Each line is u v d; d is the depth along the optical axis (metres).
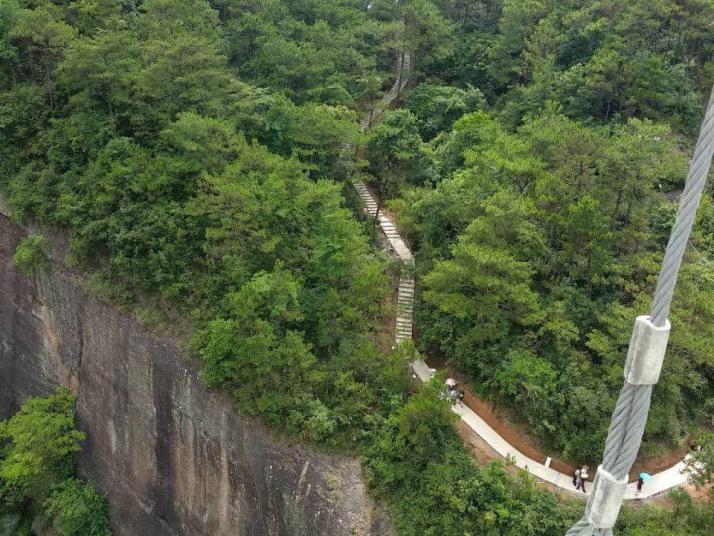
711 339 27.97
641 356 7.71
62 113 43.12
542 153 37.41
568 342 30.86
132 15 49.34
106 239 38.38
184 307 35.50
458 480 27.97
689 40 48.81
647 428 28.08
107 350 38.81
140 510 39.00
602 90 47.53
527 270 30.44
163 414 35.94
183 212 35.91
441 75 63.72
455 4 67.75
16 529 43.38
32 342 44.72
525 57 55.91
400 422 29.33
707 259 32.69
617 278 32.53
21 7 45.81
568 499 27.66
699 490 26.69
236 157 38.25
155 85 39.06
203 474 34.41
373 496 29.28
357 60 55.81
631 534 24.91
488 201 32.06
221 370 31.75
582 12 54.72
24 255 41.44
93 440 41.31
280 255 34.62
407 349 31.94
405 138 45.62
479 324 32.03
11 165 43.62
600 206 34.00
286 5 60.41
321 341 33.06
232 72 49.19
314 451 30.28
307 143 42.44
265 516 31.53
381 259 39.22
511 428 31.11
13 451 41.16
